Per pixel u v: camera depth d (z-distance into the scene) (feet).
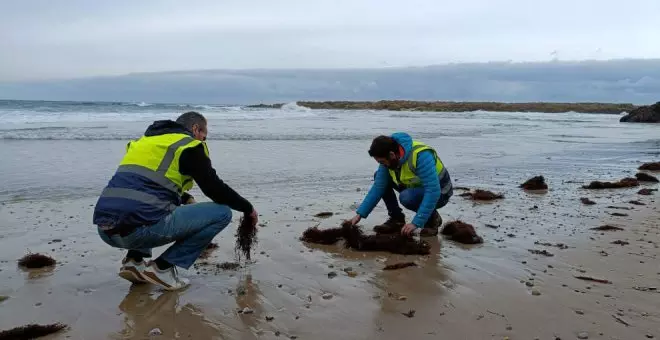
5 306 12.51
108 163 35.68
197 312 12.30
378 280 14.48
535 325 11.51
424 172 17.87
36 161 35.83
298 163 38.68
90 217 21.63
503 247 17.65
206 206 13.75
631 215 22.58
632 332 11.13
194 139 13.28
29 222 20.61
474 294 13.39
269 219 21.44
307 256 16.69
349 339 10.93
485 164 40.68
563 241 18.39
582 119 152.56
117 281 14.30
